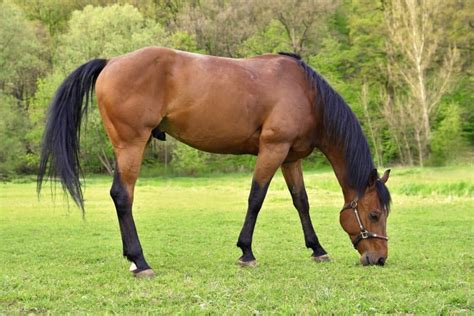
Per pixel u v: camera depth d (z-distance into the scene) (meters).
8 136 40.91
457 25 46.72
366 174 6.71
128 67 6.17
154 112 6.23
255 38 50.31
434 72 45.84
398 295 5.15
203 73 6.39
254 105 6.50
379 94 46.69
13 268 6.86
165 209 15.07
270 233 10.03
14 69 42.97
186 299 5.11
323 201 16.55
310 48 51.53
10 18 42.78
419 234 9.56
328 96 6.77
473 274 6.23
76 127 6.39
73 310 4.76
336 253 7.89
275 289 5.41
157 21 56.28
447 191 18.27
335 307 4.73
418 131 41.28
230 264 6.89
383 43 49.06
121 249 8.45
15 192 23.86
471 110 45.47
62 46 45.50
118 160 6.20
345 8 56.12
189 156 41.16
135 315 4.60
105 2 57.06
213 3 53.31
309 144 6.88
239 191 23.11
